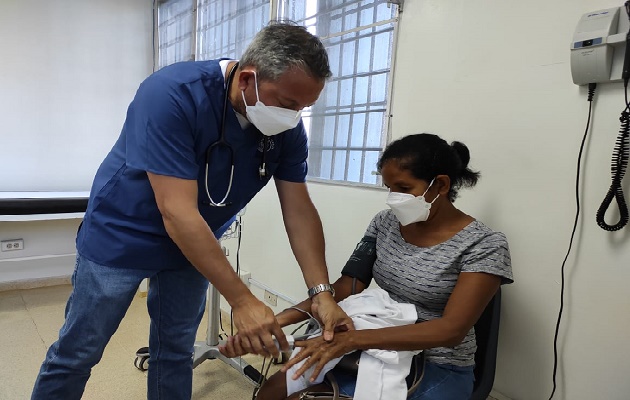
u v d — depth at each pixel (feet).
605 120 3.64
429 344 3.22
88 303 3.89
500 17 4.33
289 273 7.39
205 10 10.08
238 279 3.22
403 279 3.81
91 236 3.84
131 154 3.28
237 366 6.68
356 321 3.48
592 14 3.58
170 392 4.79
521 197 4.25
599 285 3.74
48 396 4.06
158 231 3.83
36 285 10.38
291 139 4.07
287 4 7.61
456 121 4.79
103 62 11.08
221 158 3.64
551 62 3.96
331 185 6.51
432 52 5.01
